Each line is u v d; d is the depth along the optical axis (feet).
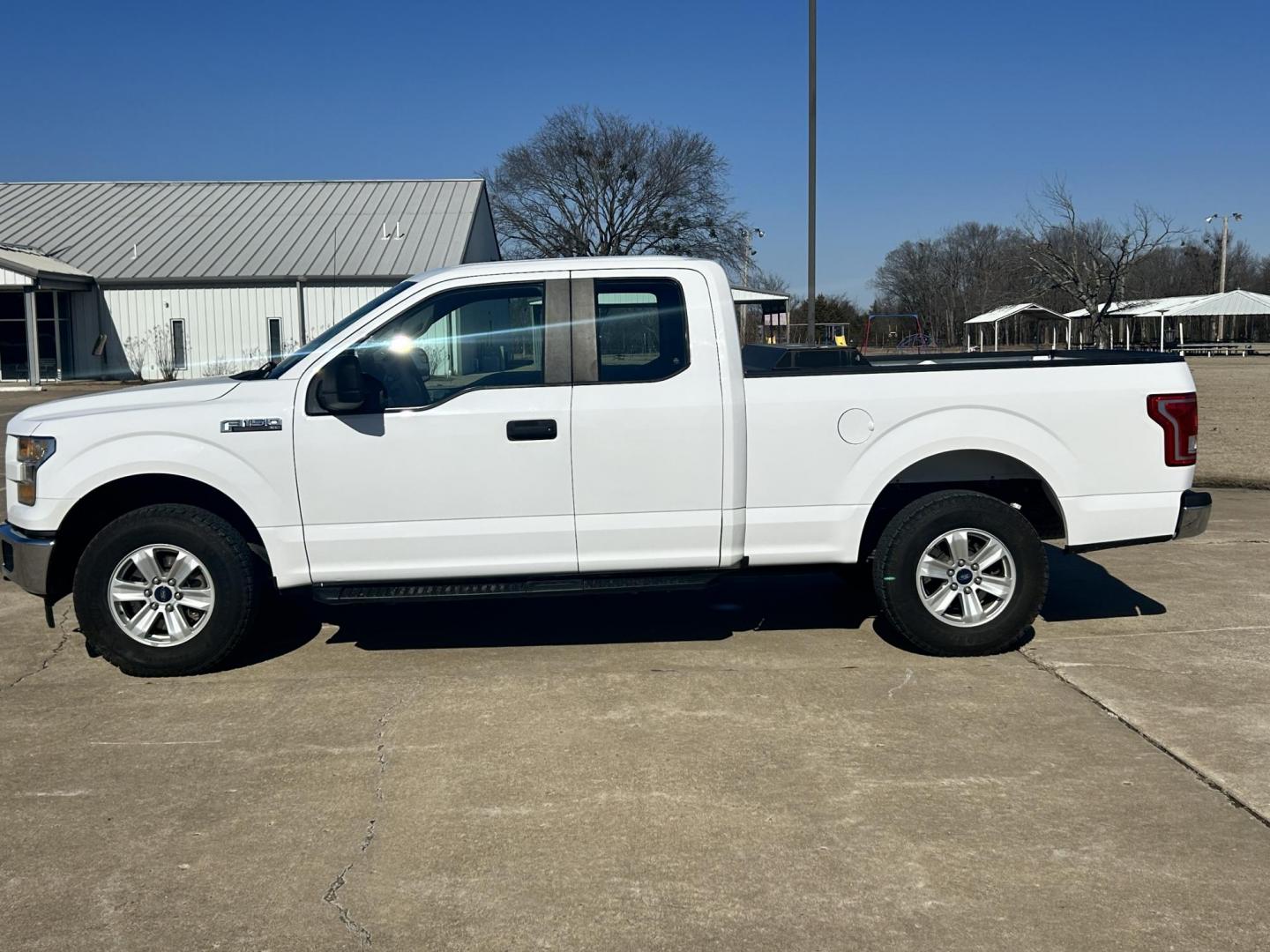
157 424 18.40
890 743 15.62
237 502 18.45
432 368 18.94
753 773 14.65
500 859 12.46
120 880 12.11
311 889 11.89
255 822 13.43
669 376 18.84
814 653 19.98
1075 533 19.70
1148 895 11.57
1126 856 12.37
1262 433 53.72
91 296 121.39
